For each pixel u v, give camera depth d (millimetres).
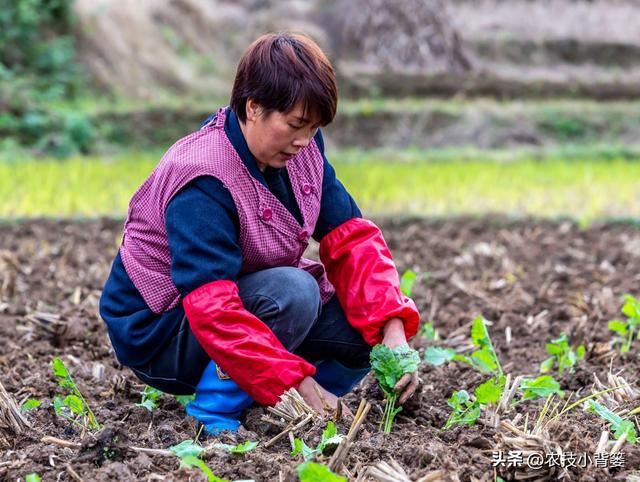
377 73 18719
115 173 10578
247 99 2893
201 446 3059
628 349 4473
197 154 3021
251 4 20172
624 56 20859
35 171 10328
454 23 21031
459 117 16828
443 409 3562
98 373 4047
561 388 3990
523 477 2863
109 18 17250
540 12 21422
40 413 3469
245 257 3150
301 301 3146
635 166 12805
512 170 11930
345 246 3330
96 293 5629
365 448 2953
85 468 2877
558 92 18719
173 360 3250
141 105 15727
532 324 5180
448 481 2709
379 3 19516
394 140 16453
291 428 3029
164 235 3127
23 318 5082
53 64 15484
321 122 2891
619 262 7148
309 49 2861
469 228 8422
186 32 18562
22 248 7141
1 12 15125
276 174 3104
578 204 9422
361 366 3434
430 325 4781
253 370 2979
